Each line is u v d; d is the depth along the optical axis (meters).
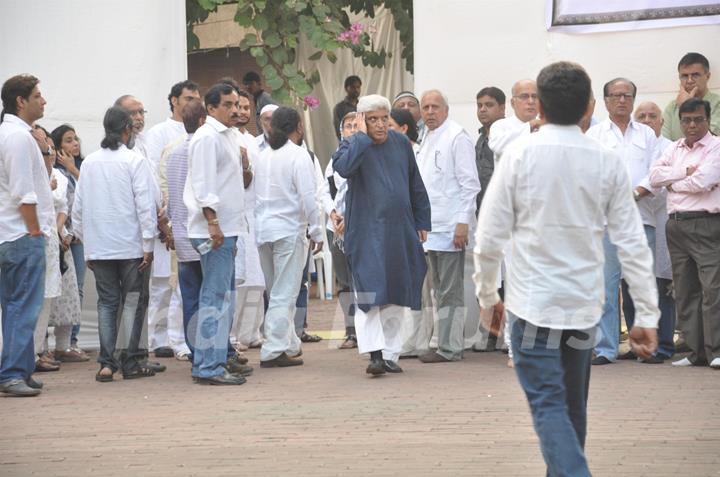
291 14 14.59
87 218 10.16
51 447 7.52
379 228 9.91
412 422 8.07
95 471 6.87
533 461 6.88
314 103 14.94
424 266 10.25
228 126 9.73
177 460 7.10
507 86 11.88
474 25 11.89
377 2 16.27
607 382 9.54
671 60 11.55
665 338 10.69
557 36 11.73
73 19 12.07
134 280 10.26
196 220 9.71
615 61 11.65
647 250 5.54
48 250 10.06
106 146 10.22
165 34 12.22
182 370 10.77
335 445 7.40
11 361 9.44
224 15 16.50
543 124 5.89
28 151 9.23
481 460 6.92
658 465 6.74
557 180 5.46
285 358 10.82
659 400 8.72
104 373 10.16
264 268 10.91
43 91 12.03
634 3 11.57
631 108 10.70
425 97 11.11
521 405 8.60
